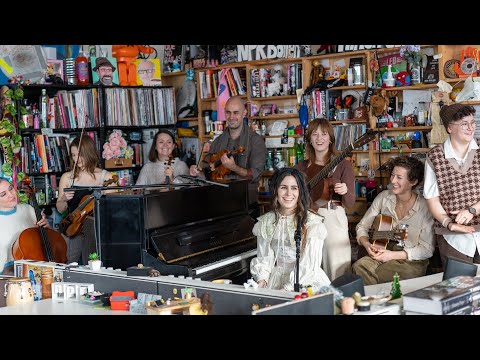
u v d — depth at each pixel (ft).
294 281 13.91
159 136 23.02
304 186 14.34
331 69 23.73
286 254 14.30
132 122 25.32
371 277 17.42
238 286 11.07
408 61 21.65
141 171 23.30
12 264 18.74
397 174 17.66
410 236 17.63
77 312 11.67
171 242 15.26
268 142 24.80
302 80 23.88
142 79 25.75
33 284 13.65
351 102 23.04
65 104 23.89
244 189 18.16
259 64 25.08
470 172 16.65
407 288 12.83
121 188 15.21
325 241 17.72
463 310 10.20
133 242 14.76
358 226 18.52
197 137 26.55
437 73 21.17
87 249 19.95
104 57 24.88
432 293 10.25
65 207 21.97
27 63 23.30
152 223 14.99
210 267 15.28
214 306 11.01
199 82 26.27
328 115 23.25
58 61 24.13
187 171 23.36
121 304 11.71
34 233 18.81
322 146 18.22
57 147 23.49
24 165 22.89
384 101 22.04
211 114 26.40
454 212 16.58
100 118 24.52
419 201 17.74
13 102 22.74
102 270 12.82
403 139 21.98
